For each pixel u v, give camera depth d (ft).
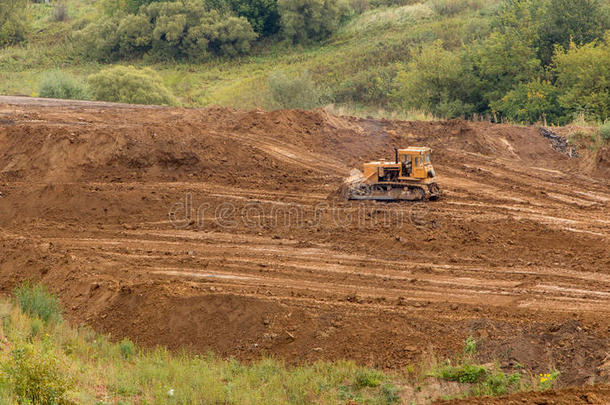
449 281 137.90
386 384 101.35
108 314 132.36
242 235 169.68
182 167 211.20
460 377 100.32
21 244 167.43
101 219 184.14
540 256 147.64
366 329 117.19
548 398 86.28
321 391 100.99
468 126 239.91
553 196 189.78
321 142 233.35
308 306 127.54
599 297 126.11
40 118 250.98
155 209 187.21
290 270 147.33
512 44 349.82
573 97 299.17
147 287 135.44
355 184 188.14
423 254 152.56
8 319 121.80
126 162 211.20
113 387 101.76
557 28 347.36
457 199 187.73
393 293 133.39
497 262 146.00
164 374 107.65
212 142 220.84
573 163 218.18
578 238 153.89
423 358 107.14
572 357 102.73
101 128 229.04
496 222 166.61
